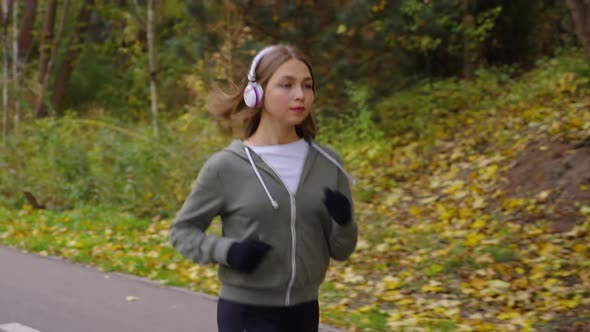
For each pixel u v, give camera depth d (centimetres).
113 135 1224
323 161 278
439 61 1597
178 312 603
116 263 773
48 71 1850
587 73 1355
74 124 1384
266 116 277
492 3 1528
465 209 933
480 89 1427
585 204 866
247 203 267
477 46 1543
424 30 1455
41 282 699
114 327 562
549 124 1133
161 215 1070
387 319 576
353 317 580
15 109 1619
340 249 275
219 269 281
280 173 270
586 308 583
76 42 2127
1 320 579
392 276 708
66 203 1154
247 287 272
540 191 927
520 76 1515
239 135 289
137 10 1567
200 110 1310
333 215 263
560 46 1573
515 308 598
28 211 1116
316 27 1280
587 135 1020
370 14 1292
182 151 1107
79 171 1175
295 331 279
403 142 1282
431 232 866
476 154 1140
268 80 271
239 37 1284
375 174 1151
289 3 1270
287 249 269
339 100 1339
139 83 2062
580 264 684
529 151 1048
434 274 699
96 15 2450
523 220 867
